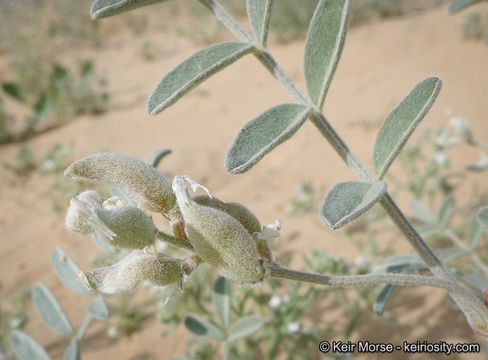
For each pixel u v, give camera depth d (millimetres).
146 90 10102
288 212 4980
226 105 8469
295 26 11312
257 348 3602
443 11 11359
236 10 14383
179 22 15547
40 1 17312
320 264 3023
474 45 8609
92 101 9289
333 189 1160
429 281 1329
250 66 10133
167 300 1176
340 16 1241
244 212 1254
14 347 2156
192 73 1231
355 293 3939
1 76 11781
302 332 3047
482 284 2035
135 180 1108
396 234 4621
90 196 1113
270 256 1281
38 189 6902
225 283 2369
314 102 1276
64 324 2059
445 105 6699
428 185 5109
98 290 1087
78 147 7848
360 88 7988
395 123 1208
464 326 3379
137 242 1023
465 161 5418
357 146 6336
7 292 4852
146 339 4008
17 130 9094
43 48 14133
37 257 5391
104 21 16047
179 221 1153
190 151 7059
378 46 9594
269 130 1182
